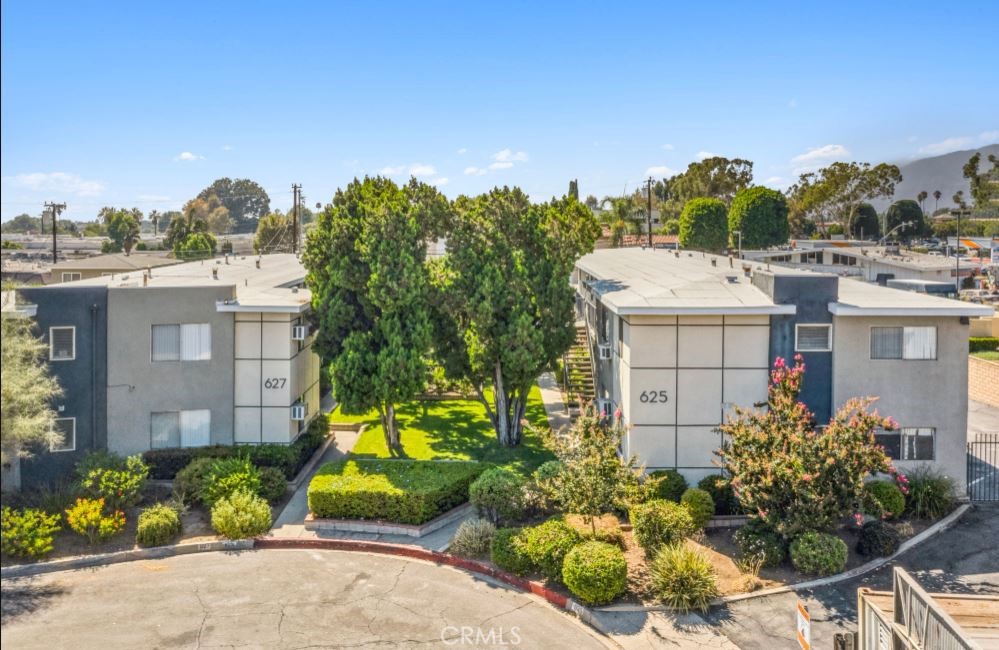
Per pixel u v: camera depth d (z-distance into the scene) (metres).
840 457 17.84
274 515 22.28
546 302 26.88
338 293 26.39
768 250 75.44
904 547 19.70
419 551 19.94
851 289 25.30
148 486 23.02
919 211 104.81
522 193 26.73
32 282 23.50
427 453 27.14
